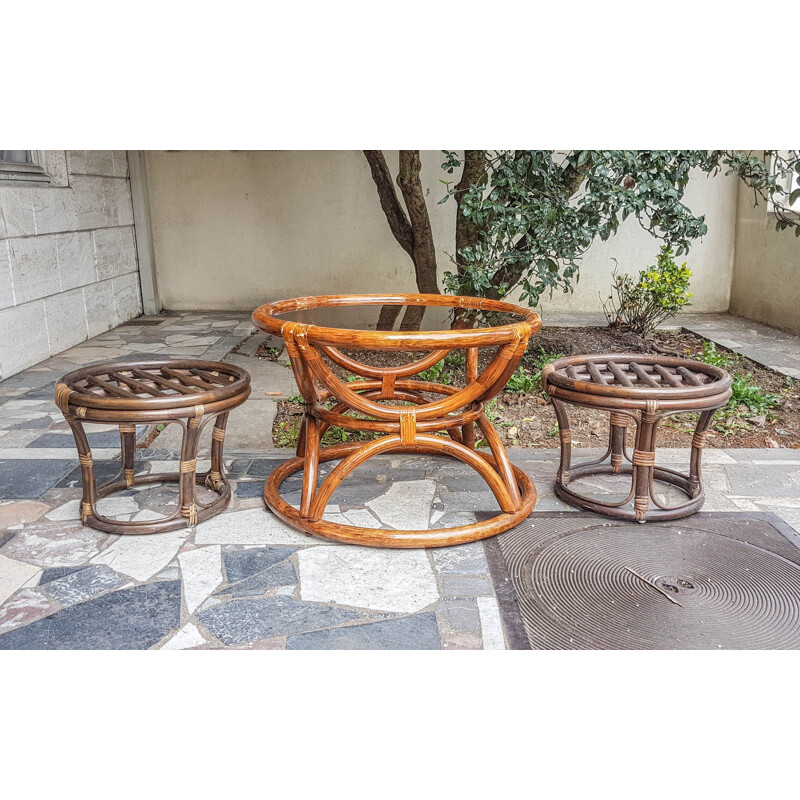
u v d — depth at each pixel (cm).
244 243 814
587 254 786
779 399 478
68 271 638
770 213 728
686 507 302
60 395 275
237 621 230
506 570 262
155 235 816
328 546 278
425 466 362
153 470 352
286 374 545
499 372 279
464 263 555
